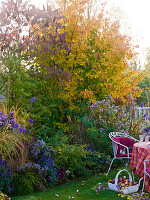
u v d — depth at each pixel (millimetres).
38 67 7598
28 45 7074
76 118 7742
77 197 4367
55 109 7730
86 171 5645
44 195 4418
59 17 7195
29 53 7230
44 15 7203
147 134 6020
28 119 5891
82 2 8883
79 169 5625
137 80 10273
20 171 4566
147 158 4398
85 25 9047
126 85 10062
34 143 5203
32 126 6074
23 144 4840
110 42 9156
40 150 5199
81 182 5203
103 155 6164
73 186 4961
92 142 6562
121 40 9352
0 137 4453
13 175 4453
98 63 8711
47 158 5145
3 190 4367
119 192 4488
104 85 9094
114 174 5602
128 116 7465
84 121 7047
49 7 7230
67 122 7820
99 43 8953
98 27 9484
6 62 6531
